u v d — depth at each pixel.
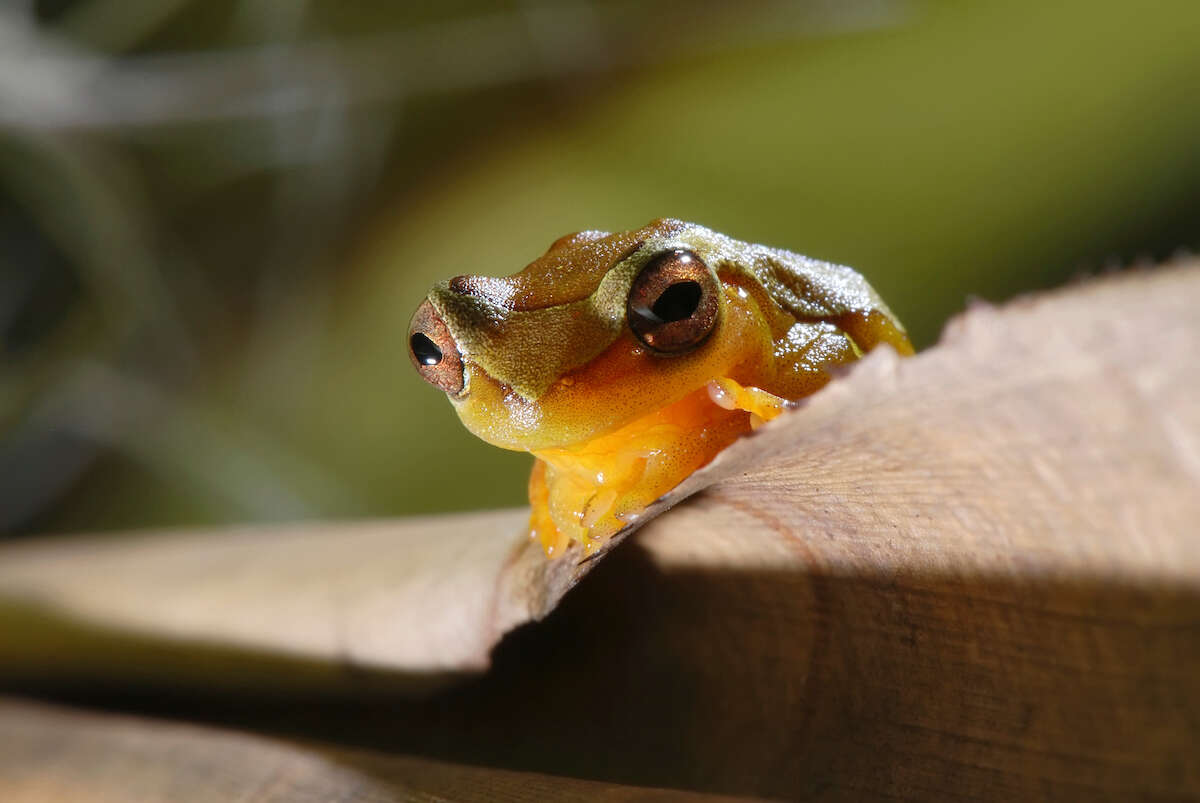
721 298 0.09
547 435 0.09
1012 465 0.08
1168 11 0.22
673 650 0.09
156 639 0.11
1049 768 0.08
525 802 0.08
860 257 0.23
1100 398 0.07
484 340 0.09
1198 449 0.07
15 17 0.23
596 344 0.09
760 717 0.09
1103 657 0.08
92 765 0.10
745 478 0.08
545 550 0.09
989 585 0.08
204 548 0.12
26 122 0.23
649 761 0.09
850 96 0.24
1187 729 0.08
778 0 0.24
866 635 0.08
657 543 0.09
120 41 0.24
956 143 0.23
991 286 0.22
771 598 0.09
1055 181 0.22
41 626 0.11
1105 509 0.08
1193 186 0.21
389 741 0.10
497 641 0.09
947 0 0.24
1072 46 0.22
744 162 0.24
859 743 0.08
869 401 0.08
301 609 0.10
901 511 0.08
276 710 0.10
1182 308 0.07
